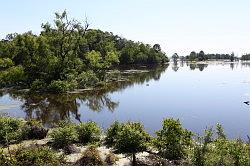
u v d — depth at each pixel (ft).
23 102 147.84
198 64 570.87
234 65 516.73
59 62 201.05
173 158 57.21
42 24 216.54
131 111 119.75
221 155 40.73
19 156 47.24
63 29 207.51
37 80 186.19
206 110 118.83
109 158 56.54
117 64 374.02
